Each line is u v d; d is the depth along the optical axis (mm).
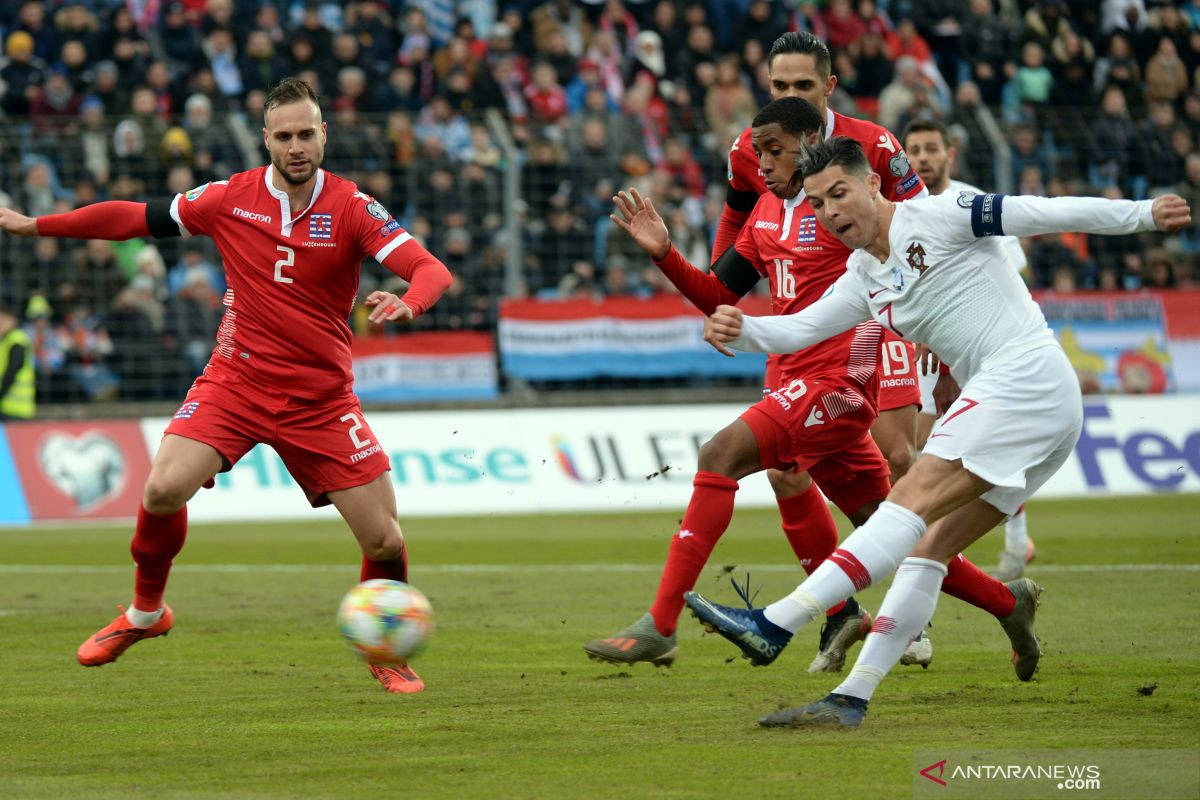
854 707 15828
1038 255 51062
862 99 56250
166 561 19516
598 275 50375
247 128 48562
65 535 41656
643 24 58938
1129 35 59156
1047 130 51656
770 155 18578
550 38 56250
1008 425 15477
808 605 15438
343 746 15352
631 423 47094
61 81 51062
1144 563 31625
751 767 14062
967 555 33844
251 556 36344
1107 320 49906
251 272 18812
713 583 29953
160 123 48094
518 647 22406
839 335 18734
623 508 46375
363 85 52812
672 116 53594
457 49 55094
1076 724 15930
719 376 49344
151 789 13531
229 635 23984
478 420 46656
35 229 19172
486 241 49438
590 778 13727
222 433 18891
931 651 20094
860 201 15680
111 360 47875
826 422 18609
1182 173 52219
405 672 18875
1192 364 50219
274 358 18844
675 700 17875
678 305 49250
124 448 45500
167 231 19250
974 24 59531
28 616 26500
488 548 37094
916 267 15703
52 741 15758
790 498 20172
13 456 44781
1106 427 47656
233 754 15016
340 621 17516
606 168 50656
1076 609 25266
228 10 53875
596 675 19875
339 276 18922
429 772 14094
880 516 15594
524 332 48406
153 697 18422
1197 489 47531
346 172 48844
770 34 57125
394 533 19219
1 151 47250
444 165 49344
